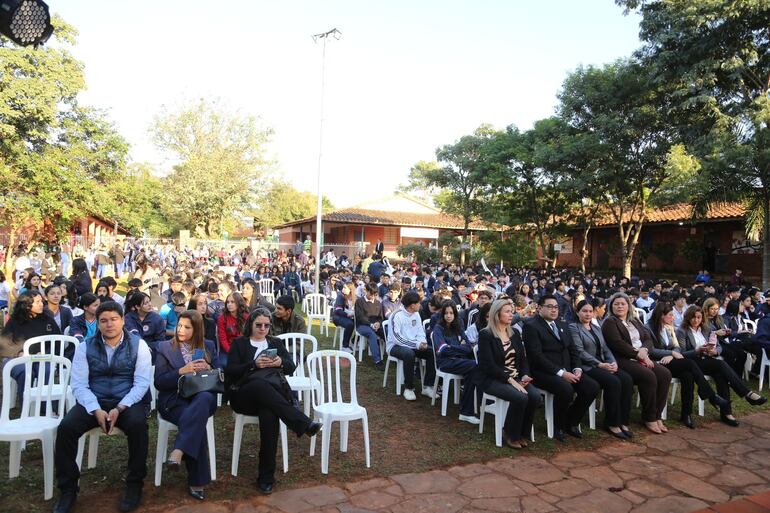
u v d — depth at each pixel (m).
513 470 4.66
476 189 28.86
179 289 7.87
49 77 14.78
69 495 3.63
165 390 4.17
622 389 5.79
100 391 4.00
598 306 6.70
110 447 4.78
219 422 5.60
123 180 19.23
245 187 36.84
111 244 24.00
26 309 5.56
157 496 3.90
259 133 38.06
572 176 18.69
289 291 15.57
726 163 12.76
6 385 4.07
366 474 4.45
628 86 16.72
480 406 5.95
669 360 6.17
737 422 6.16
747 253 18.88
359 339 9.01
